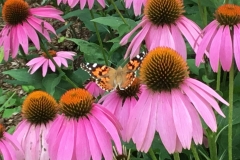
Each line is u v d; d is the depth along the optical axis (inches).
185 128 16.8
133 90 19.3
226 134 22.6
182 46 21.2
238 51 19.1
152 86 17.5
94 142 17.6
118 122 18.3
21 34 25.6
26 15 26.0
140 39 21.8
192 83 17.6
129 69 18.1
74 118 18.0
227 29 19.6
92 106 18.2
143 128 17.2
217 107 17.2
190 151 22.9
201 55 19.9
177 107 17.1
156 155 24.1
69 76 28.2
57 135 17.9
